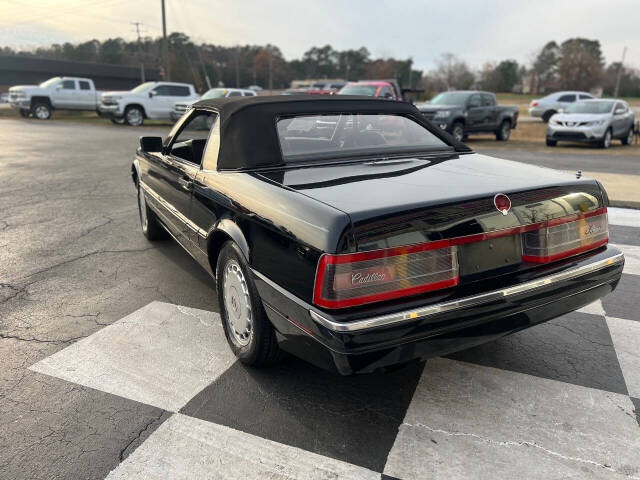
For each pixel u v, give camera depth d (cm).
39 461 227
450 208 231
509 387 284
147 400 270
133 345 327
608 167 1120
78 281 434
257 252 261
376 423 254
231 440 241
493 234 243
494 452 234
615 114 1622
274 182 271
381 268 218
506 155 1364
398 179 271
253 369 301
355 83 1719
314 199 238
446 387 285
